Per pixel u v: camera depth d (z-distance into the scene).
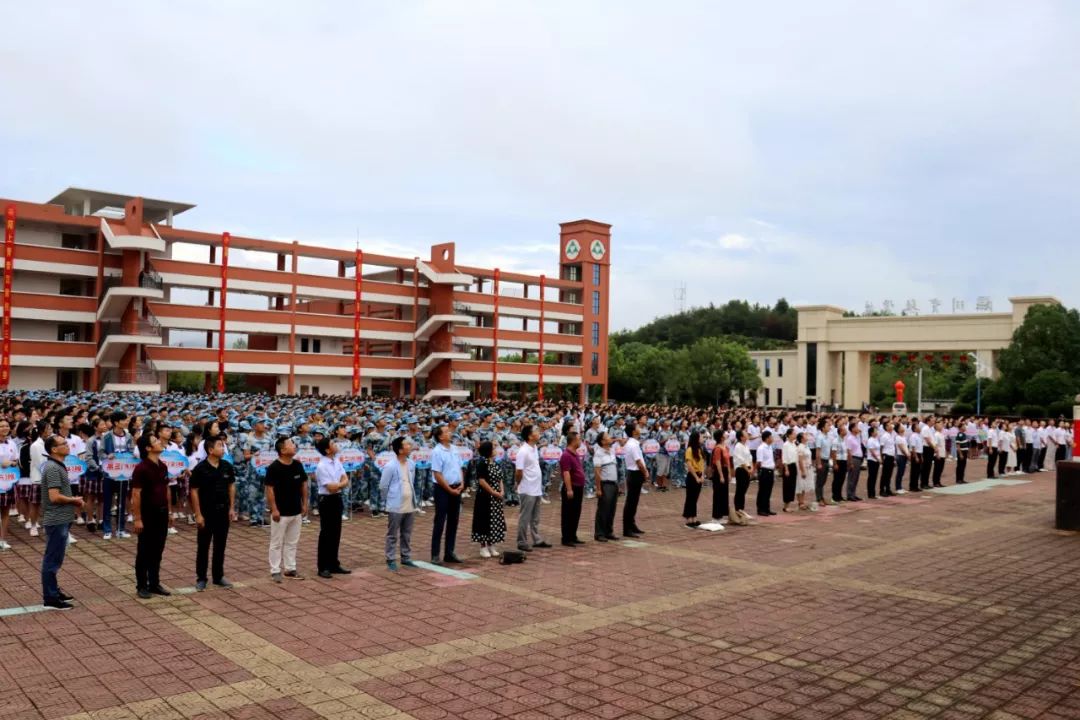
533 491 13.47
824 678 7.42
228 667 7.53
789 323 140.00
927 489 23.47
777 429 24.52
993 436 27.61
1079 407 16.64
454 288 66.88
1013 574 11.91
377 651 8.05
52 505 9.35
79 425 14.43
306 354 54.09
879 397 90.50
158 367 47.66
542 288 68.62
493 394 64.81
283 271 52.78
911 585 11.14
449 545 12.45
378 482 16.94
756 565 12.41
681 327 135.75
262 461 15.45
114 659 7.72
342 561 12.55
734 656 8.02
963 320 68.31
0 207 43.94
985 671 7.65
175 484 14.92
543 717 6.45
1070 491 15.89
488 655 7.97
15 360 43.75
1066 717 6.57
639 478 14.99
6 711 6.41
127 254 45.44
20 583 10.64
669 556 13.12
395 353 61.25
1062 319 61.31
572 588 10.81
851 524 16.66
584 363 72.00
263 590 10.55
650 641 8.48
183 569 11.76
